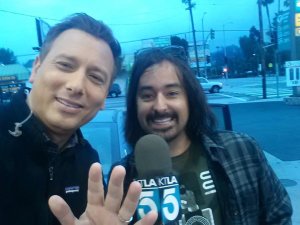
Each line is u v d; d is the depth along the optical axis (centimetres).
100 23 50
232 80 1925
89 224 37
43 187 48
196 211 58
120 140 102
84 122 50
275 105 629
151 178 49
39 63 50
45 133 50
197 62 1427
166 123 60
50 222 48
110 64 50
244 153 63
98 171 37
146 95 61
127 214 37
